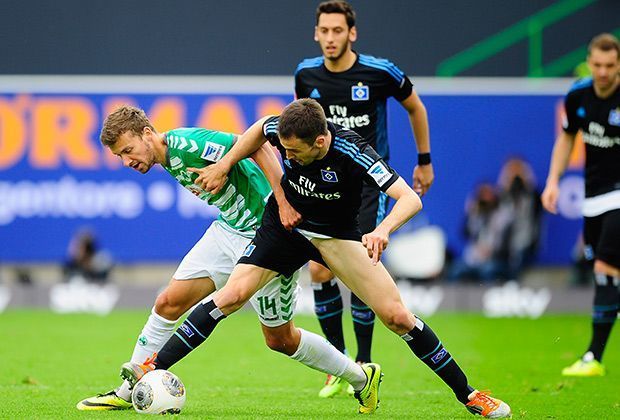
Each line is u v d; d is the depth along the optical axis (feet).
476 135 174.40
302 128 65.98
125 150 73.92
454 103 174.60
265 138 72.84
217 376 103.14
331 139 68.44
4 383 95.09
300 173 69.41
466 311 176.55
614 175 109.29
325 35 90.53
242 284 71.72
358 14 184.44
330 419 72.64
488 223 172.76
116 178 173.78
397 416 75.25
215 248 77.00
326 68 93.30
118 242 174.19
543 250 173.78
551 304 176.24
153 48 182.39
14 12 183.21
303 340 75.41
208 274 76.79
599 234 111.14
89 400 74.90
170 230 173.88
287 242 71.77
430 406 82.28
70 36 182.80
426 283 176.14
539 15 185.26
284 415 74.74
